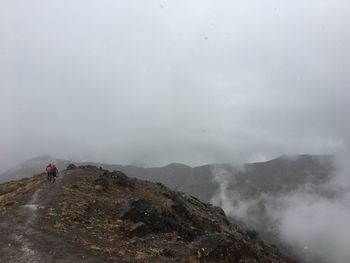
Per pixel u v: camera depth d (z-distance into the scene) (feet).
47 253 79.10
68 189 129.39
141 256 84.38
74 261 76.23
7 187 149.18
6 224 96.78
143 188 157.07
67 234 91.61
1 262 74.64
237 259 96.43
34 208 108.17
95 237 93.35
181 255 91.76
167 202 144.05
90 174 155.43
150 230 105.91
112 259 80.02
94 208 114.73
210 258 93.20
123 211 113.70
